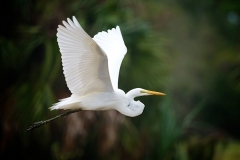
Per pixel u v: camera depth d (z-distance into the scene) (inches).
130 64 457.4
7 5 470.6
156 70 465.1
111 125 445.7
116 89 298.7
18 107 451.2
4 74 466.3
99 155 455.2
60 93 454.6
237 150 662.5
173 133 464.1
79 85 279.1
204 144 517.7
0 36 467.5
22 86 456.4
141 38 459.8
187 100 689.6
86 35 249.8
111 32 328.8
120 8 474.6
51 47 447.8
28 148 464.8
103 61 266.4
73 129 441.4
